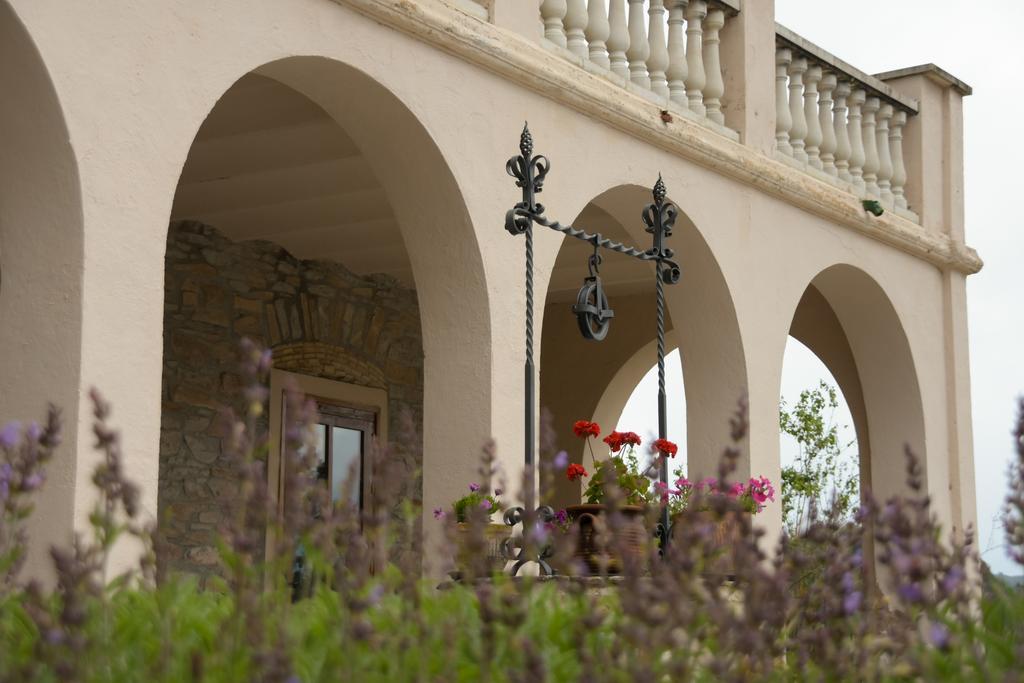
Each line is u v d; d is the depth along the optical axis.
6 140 5.50
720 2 9.38
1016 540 3.84
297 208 9.60
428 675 3.32
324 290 10.78
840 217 10.28
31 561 5.26
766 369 9.43
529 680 3.04
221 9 6.07
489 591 3.25
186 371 9.61
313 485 3.63
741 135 9.46
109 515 3.33
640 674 2.95
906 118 11.49
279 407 10.27
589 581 4.66
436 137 7.08
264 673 3.00
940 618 3.70
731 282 9.19
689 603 3.33
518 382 7.41
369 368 11.18
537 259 7.62
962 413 11.55
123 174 5.57
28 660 3.22
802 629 3.77
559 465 4.93
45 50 5.33
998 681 3.49
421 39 7.05
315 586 3.88
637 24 8.69
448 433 7.25
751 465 9.18
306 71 6.65
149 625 3.59
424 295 7.36
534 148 7.68
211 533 9.58
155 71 5.75
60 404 5.34
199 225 9.87
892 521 3.49
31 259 5.46
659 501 6.45
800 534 4.18
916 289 11.24
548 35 8.05
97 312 5.41
